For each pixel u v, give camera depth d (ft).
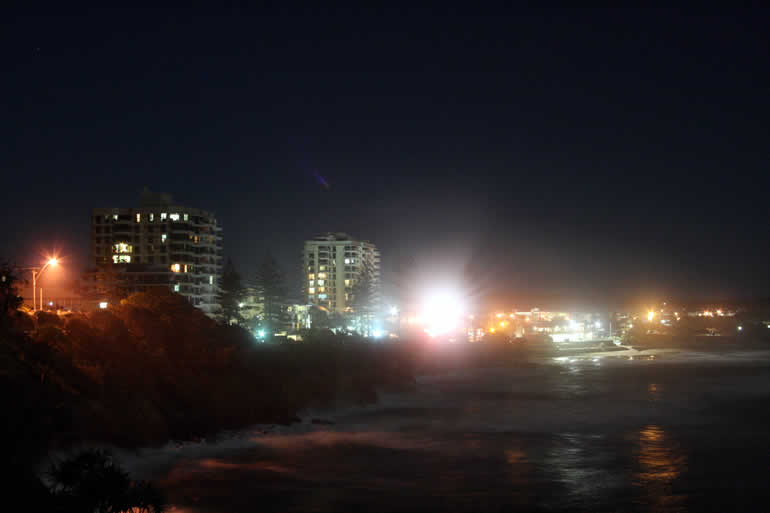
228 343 271.28
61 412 161.17
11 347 176.45
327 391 270.26
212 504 140.87
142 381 202.39
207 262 598.34
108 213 597.93
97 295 444.14
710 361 549.95
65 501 82.43
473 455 186.19
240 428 212.02
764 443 200.95
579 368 480.23
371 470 168.45
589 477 162.91
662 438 209.46
